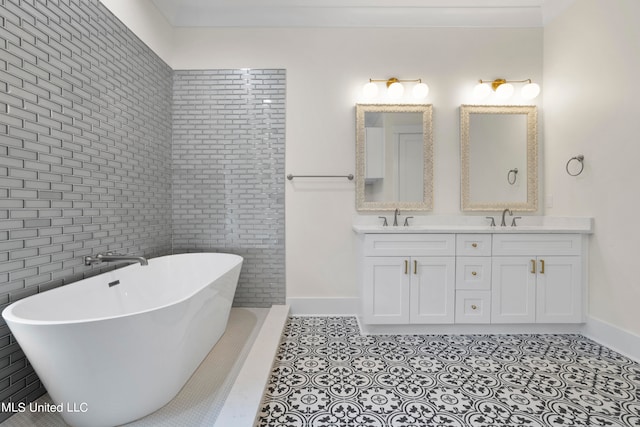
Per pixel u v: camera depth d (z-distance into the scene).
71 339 1.11
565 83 2.54
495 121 2.79
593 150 2.27
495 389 1.62
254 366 1.73
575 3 2.43
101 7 1.92
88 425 1.25
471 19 2.78
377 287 2.29
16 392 1.36
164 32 2.66
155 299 2.21
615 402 1.51
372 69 2.78
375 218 2.77
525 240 2.29
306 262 2.79
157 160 2.57
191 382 1.60
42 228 1.50
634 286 1.97
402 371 1.80
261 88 2.79
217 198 2.80
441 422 1.37
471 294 2.29
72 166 1.69
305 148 2.78
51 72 1.55
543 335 2.32
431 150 2.76
